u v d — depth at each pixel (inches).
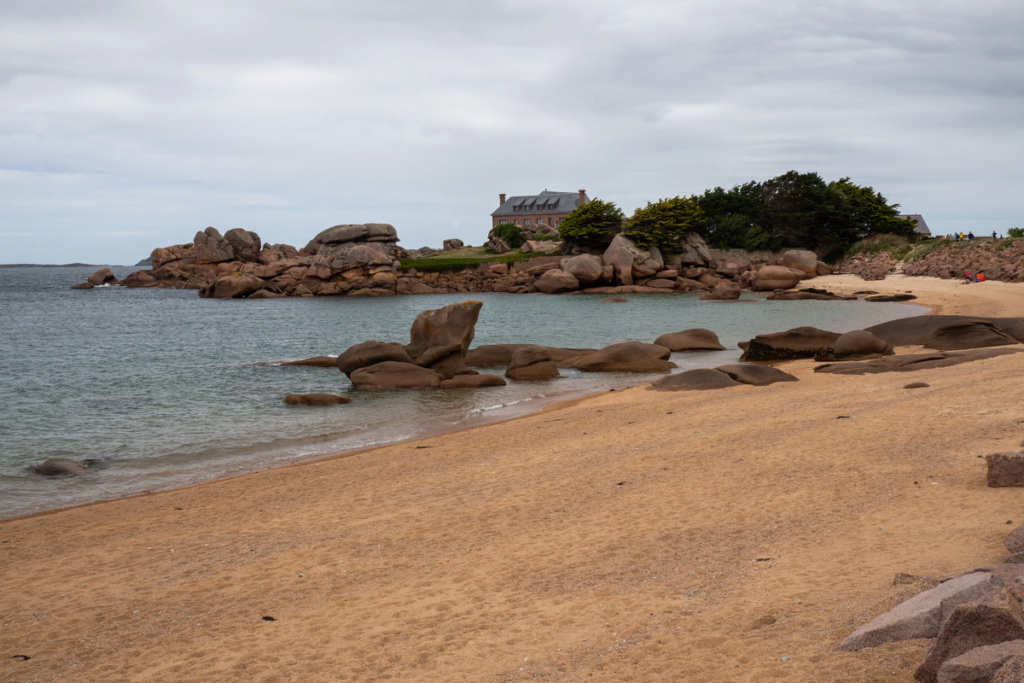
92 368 1457.9
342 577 383.6
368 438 826.2
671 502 462.0
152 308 3373.5
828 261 4692.4
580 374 1270.9
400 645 295.7
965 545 319.9
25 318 2847.0
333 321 2652.6
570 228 4579.2
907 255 4035.4
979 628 192.2
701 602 303.6
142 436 854.5
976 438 531.2
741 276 3909.9
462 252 5664.4
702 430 684.1
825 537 366.3
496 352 1392.7
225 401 1065.5
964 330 1222.9
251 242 4977.9
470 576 369.1
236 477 653.3
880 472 475.8
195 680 278.4
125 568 420.5
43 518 538.0
